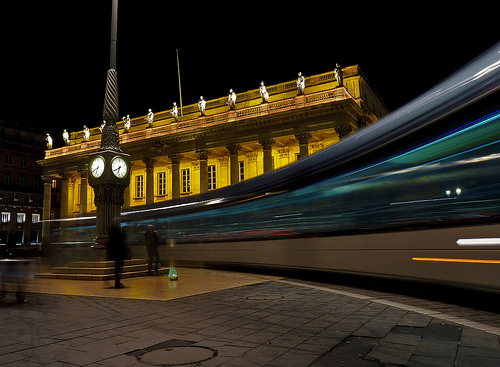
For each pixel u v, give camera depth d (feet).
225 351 14.83
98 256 43.62
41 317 21.17
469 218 21.93
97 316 21.45
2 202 200.13
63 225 102.27
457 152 22.59
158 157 149.28
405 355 14.16
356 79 125.70
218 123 134.41
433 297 28.14
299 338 16.69
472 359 13.58
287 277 44.27
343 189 33.94
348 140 34.42
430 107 24.99
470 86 22.08
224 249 53.72
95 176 45.29
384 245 28.76
